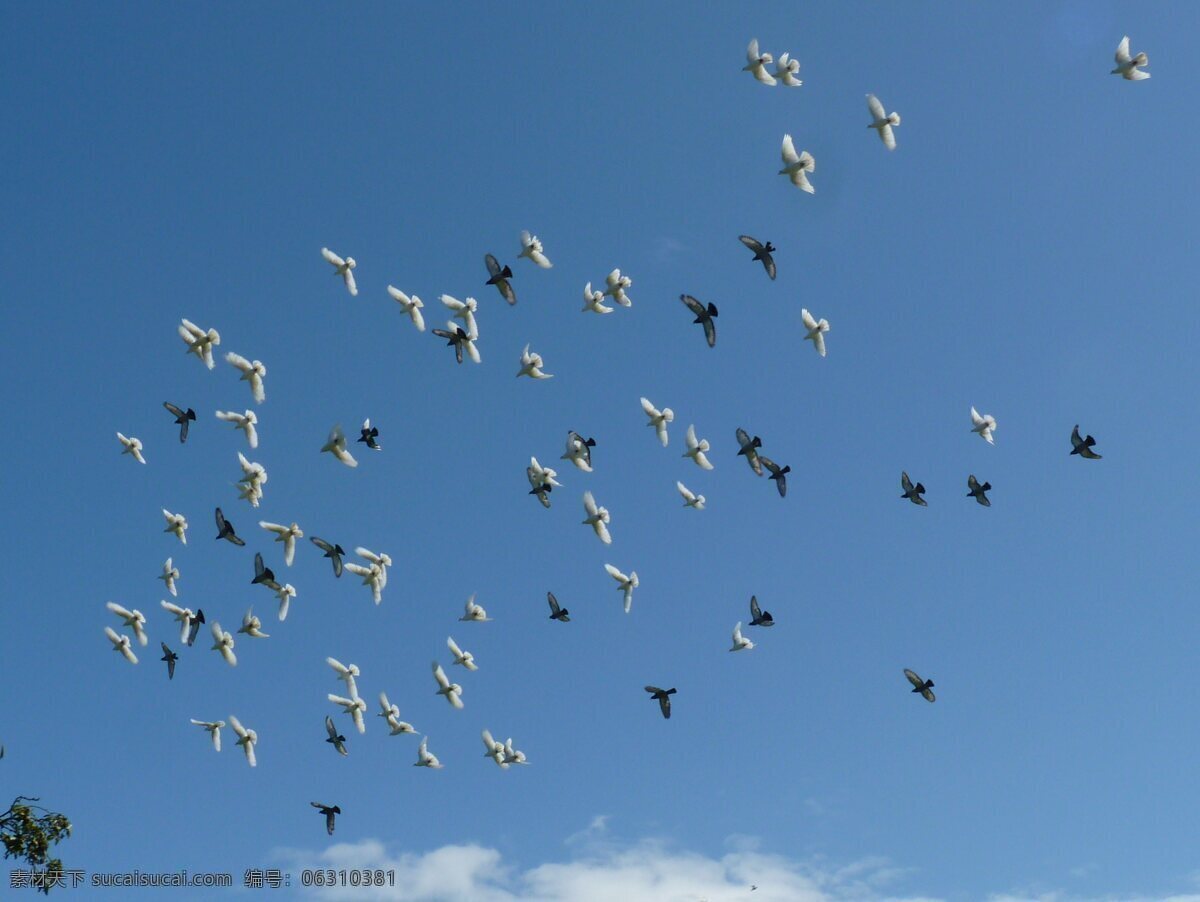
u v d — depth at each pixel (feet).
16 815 124.26
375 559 187.32
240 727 181.06
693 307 169.37
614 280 177.58
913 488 191.83
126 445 182.91
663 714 197.16
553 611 193.67
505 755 192.24
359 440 181.37
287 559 183.62
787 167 159.02
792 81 160.66
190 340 176.14
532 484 187.32
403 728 190.60
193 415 179.11
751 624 195.72
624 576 189.78
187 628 184.85
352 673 191.72
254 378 177.99
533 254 174.19
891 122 160.25
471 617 191.11
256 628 184.65
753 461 184.24
